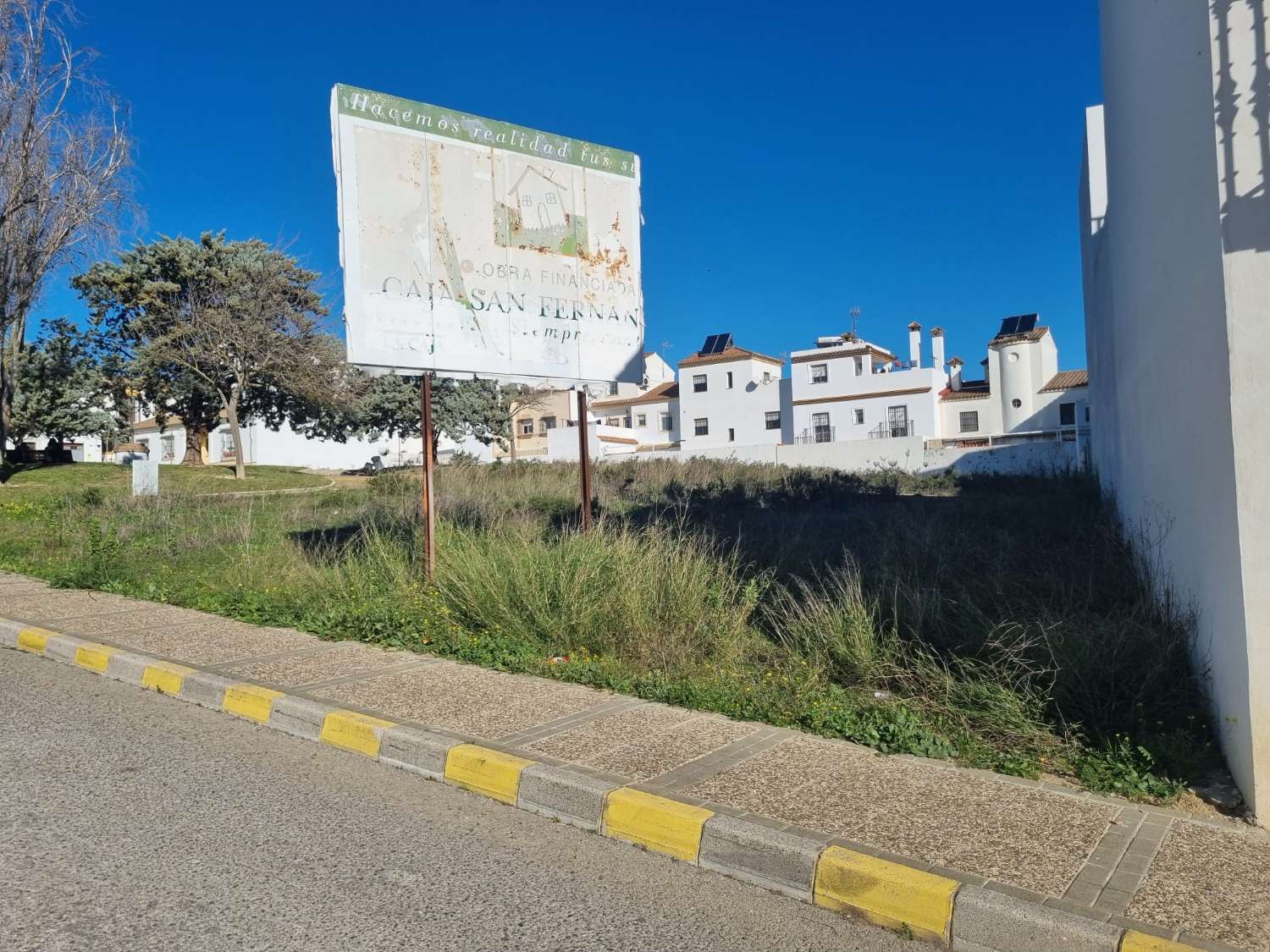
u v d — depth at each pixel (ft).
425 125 31.27
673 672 21.74
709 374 187.01
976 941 10.93
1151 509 25.39
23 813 14.67
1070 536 35.81
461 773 16.38
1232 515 14.02
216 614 30.50
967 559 30.27
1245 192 13.53
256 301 111.24
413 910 11.72
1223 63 13.79
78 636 26.91
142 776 16.60
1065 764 15.98
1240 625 13.82
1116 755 15.76
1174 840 12.76
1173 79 18.03
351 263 29.40
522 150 33.71
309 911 11.60
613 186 36.37
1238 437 13.48
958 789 14.76
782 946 11.03
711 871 13.08
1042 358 155.33
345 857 13.28
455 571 28.68
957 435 162.20
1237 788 14.42
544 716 18.84
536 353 33.63
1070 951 10.39
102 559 37.93
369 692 20.66
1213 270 14.61
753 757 16.26
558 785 15.01
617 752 16.52
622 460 107.76
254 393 124.06
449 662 23.70
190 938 10.84
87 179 78.89
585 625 24.21
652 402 202.08
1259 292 13.43
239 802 15.39
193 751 18.15
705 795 14.42
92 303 114.01
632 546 28.27
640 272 37.06
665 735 17.58
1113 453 44.98
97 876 12.47
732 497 67.15
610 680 21.16
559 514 54.39
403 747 17.37
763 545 36.17
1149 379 24.88
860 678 20.63
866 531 41.65
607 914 11.73
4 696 22.24
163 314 112.16
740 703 19.34
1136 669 17.92
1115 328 37.50
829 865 12.09
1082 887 11.40
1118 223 32.68
